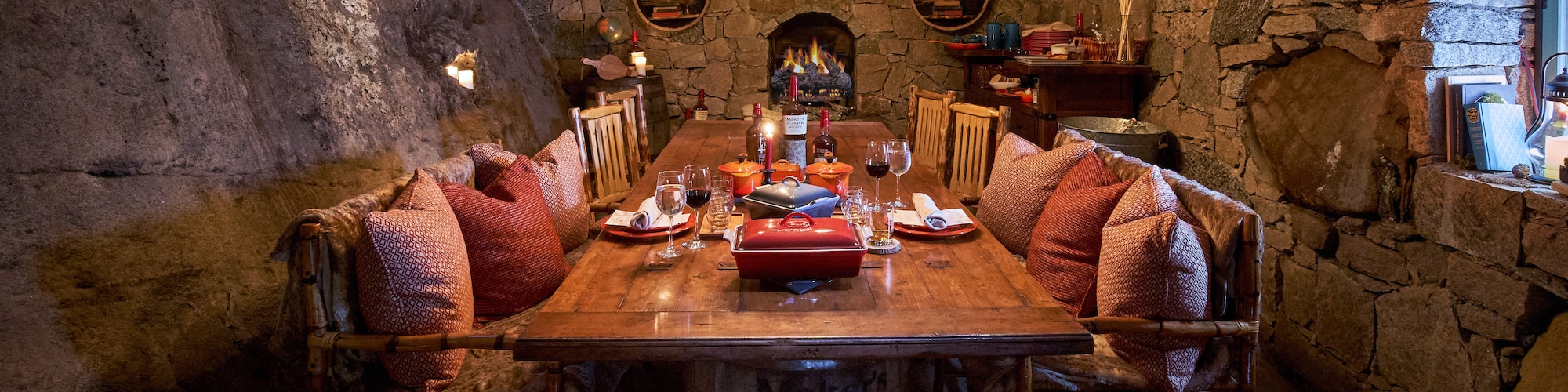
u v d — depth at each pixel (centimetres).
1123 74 419
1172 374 175
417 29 428
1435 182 235
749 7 584
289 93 313
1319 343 289
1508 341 213
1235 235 172
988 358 187
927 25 586
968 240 204
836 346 142
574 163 275
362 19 371
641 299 162
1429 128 241
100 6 238
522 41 541
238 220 266
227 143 270
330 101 332
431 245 176
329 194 315
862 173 296
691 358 143
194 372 234
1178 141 385
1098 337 200
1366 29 260
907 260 188
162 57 253
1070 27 482
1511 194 207
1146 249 169
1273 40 304
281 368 229
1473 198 219
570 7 581
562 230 258
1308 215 290
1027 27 521
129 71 243
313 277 165
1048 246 215
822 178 245
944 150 347
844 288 169
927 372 173
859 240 175
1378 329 260
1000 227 258
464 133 429
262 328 256
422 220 178
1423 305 241
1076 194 215
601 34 568
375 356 178
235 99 280
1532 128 223
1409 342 248
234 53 291
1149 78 416
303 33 327
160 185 245
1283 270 310
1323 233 282
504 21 523
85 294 219
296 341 174
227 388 239
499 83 484
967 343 144
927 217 206
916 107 414
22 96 217
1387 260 255
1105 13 480
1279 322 315
